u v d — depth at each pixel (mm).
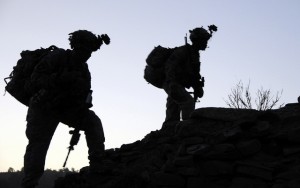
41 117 7332
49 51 7523
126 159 7148
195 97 9086
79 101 7398
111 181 6824
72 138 7664
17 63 7621
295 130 6043
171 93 8602
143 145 7215
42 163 7344
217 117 6418
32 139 7355
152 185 6332
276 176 5742
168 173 6254
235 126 6223
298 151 5953
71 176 7473
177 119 9125
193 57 8922
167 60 8906
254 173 5793
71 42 7523
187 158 6148
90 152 7738
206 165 6086
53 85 7125
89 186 7000
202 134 6367
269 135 6125
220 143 6148
